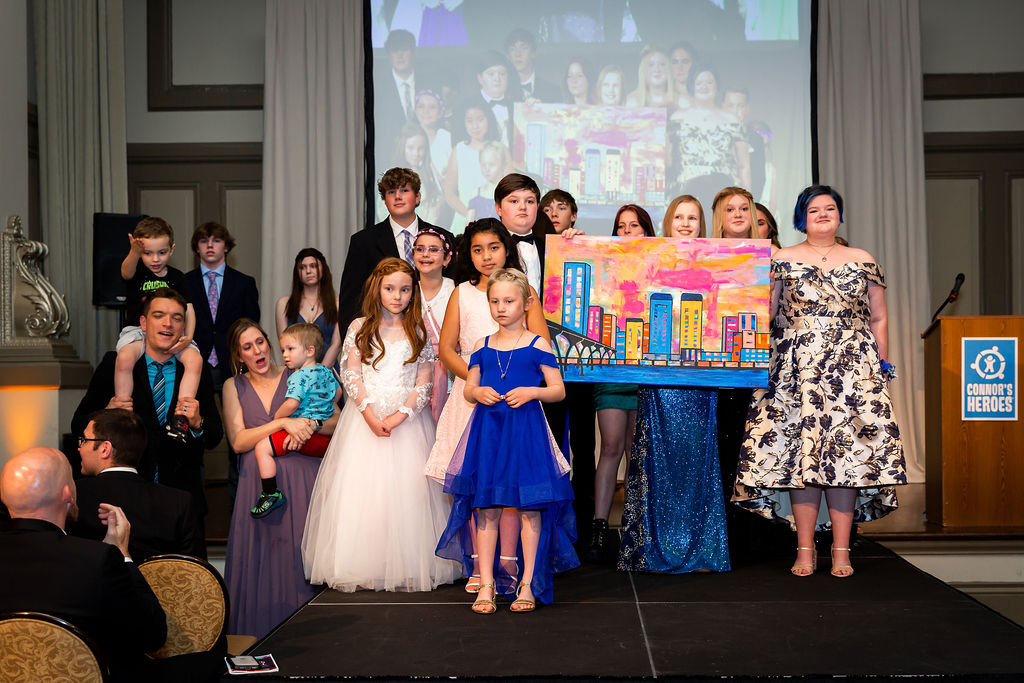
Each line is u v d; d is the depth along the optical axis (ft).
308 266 18.02
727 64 25.09
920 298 24.64
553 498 10.46
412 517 11.81
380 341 12.10
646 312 12.51
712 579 12.07
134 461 10.75
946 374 16.22
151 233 14.73
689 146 25.09
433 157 25.30
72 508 8.71
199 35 26.08
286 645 9.32
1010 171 25.55
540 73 25.20
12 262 17.85
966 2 25.62
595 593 11.39
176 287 15.03
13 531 7.93
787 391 12.25
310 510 12.58
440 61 25.35
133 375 12.92
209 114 26.09
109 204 23.36
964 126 25.66
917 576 12.13
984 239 25.54
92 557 7.88
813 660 8.67
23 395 17.49
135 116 26.08
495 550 11.53
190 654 8.89
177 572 9.34
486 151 25.23
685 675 8.28
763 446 12.23
